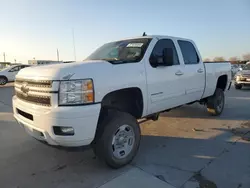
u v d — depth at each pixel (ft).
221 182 9.57
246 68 45.01
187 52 16.15
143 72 11.85
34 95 9.86
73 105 9.08
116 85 10.32
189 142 14.30
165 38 14.32
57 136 9.29
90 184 9.61
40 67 10.43
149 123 18.71
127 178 10.03
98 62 10.39
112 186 9.41
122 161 10.86
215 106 20.18
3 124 18.98
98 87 9.58
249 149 13.02
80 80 9.18
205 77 17.57
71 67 9.50
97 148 10.37
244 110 23.38
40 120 9.53
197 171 10.52
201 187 9.25
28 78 10.17
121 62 11.18
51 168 11.09
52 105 9.18
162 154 12.51
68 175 10.39
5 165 11.44
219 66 20.01
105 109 10.84
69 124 9.00
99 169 10.90
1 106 27.14
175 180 9.78
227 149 13.05
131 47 13.26
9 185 9.61
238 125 17.87
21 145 14.11
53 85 9.12
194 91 16.34
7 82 62.28
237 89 43.27
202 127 17.49
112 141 10.44
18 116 11.21
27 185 9.60
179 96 14.74
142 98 11.84
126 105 12.31
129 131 11.24
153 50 13.05
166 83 13.39
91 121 9.32
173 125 18.13
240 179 9.77
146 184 9.52
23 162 11.77
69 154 12.66
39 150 13.29
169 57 12.37
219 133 15.94
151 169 10.80
